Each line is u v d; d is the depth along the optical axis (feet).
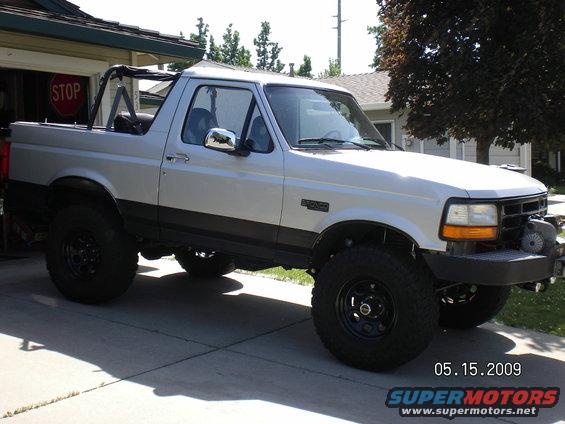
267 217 16.76
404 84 36.65
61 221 20.43
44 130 21.43
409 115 38.09
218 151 17.52
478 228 14.37
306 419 12.75
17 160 22.20
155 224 18.89
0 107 36.52
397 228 14.71
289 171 16.35
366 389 14.48
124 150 19.39
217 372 15.20
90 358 15.80
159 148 18.69
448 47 33.45
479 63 33.24
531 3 31.32
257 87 17.44
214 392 13.93
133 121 20.83
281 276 26.18
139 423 12.24
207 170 17.71
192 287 24.06
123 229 19.93
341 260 15.39
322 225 15.83
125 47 29.58
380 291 15.15
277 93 17.65
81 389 13.79
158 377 14.70
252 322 19.76
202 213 17.93
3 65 28.55
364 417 13.00
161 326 18.86
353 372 15.52
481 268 14.05
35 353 15.99
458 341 18.54
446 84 34.83
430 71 36.11
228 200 17.37
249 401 13.52
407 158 17.03
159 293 22.90
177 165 18.28
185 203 18.19
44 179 21.33
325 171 15.81
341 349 15.52
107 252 19.70
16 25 25.08
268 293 23.66
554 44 32.17
